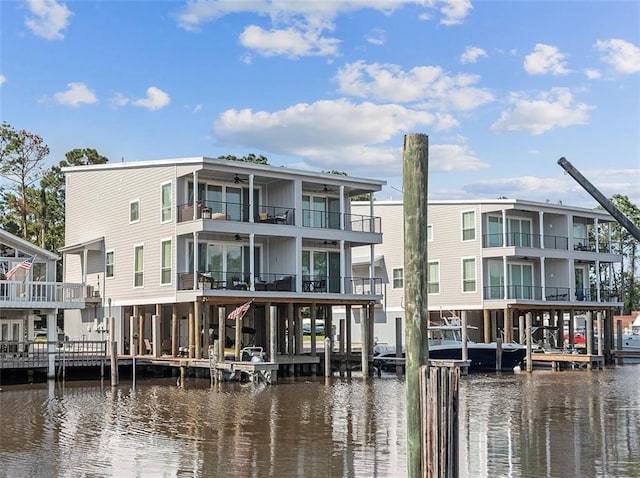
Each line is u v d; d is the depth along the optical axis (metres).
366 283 51.53
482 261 47.50
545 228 51.41
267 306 36.66
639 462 15.59
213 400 25.98
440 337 41.31
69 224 44.53
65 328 44.91
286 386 30.86
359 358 38.16
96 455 16.48
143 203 38.81
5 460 16.02
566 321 68.12
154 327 35.66
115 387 30.31
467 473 14.61
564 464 15.39
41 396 27.25
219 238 37.88
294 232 37.56
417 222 7.97
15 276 34.47
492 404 24.73
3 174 62.94
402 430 19.64
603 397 26.67
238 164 36.19
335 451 16.86
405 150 8.05
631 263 84.44
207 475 14.59
